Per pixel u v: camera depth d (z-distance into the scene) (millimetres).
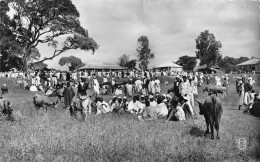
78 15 56094
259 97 16688
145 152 8797
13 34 55438
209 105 10664
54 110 16422
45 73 40438
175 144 9625
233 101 21719
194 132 11516
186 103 15273
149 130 11562
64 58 72562
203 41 63000
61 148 8891
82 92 13812
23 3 53625
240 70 58906
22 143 9008
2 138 9805
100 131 10828
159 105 15688
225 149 9227
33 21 55844
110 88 29281
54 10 55438
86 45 54969
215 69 70875
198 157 8531
